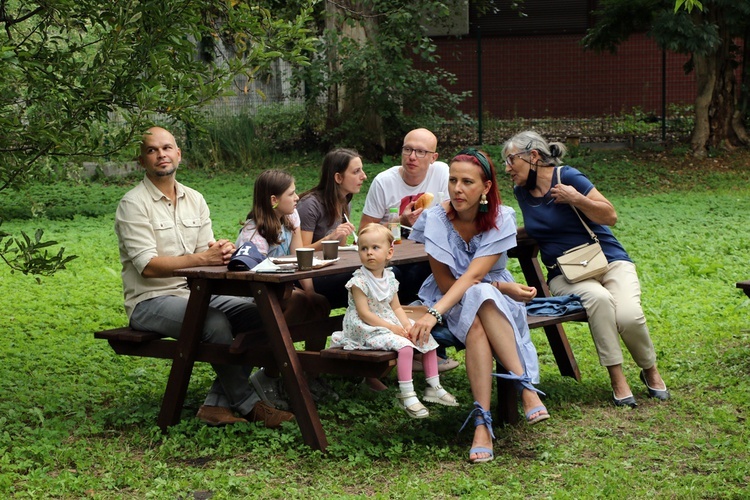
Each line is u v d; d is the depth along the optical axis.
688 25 18.42
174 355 5.27
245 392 5.30
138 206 5.39
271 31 6.20
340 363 4.83
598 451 4.82
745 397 5.64
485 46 25.73
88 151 5.28
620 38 21.16
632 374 6.34
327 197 6.32
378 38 19.94
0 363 6.56
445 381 6.29
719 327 7.45
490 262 5.07
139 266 5.30
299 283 6.11
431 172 6.85
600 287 5.73
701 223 13.59
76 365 6.60
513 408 5.26
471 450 4.72
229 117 21.12
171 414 5.18
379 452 4.77
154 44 5.41
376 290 4.86
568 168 5.98
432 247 5.15
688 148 20.92
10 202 15.47
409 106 21.06
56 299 8.80
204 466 4.63
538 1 27.92
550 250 6.06
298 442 4.93
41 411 5.41
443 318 5.15
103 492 4.27
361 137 20.67
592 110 25.47
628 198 17.08
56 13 5.61
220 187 18.06
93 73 5.21
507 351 4.86
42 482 4.33
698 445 4.86
